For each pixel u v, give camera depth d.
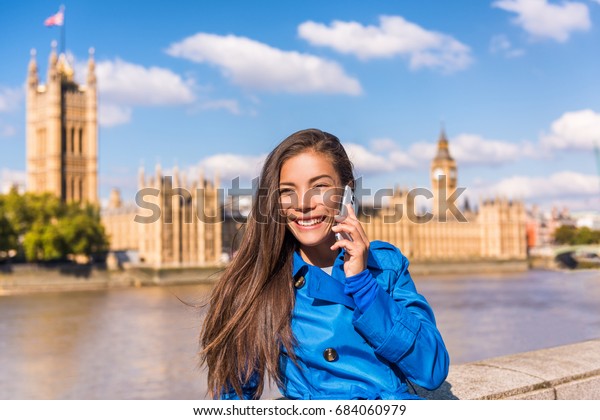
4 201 130.50
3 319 77.50
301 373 4.71
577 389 7.16
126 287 132.88
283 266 4.76
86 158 193.12
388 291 4.67
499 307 87.44
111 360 49.84
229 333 4.65
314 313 4.59
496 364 7.71
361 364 4.58
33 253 125.75
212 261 146.38
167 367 46.69
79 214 142.12
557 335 60.69
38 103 196.38
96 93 194.88
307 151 4.64
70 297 109.44
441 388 6.74
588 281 152.62
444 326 67.25
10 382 41.97
